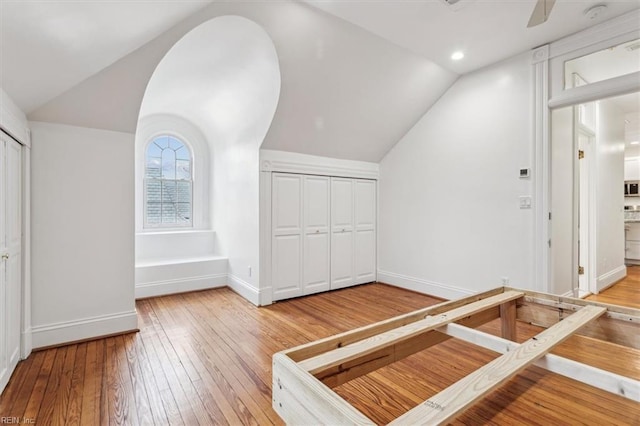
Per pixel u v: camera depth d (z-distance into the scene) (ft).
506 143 10.61
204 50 9.34
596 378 3.80
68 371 6.92
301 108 10.89
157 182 15.38
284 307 11.55
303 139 12.23
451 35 9.12
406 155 14.06
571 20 8.31
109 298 8.80
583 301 5.98
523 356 3.86
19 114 6.98
